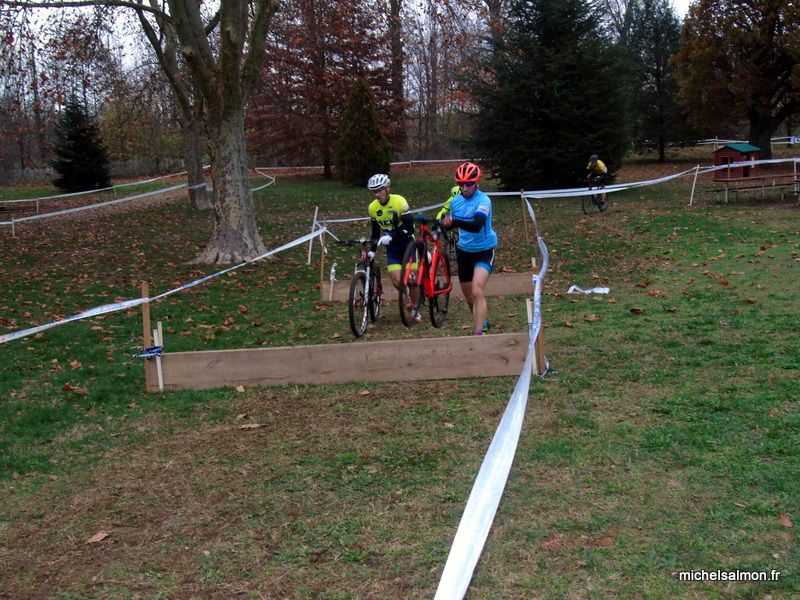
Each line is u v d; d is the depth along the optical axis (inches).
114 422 227.8
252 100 1384.1
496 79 940.6
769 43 1075.3
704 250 491.2
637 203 810.2
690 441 184.5
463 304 388.2
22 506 173.5
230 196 555.5
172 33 786.2
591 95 893.8
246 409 233.0
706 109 1175.0
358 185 1213.7
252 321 363.9
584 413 210.5
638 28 1342.3
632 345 279.3
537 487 166.7
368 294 327.9
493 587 130.6
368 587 133.6
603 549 139.9
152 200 1135.0
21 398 253.3
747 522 145.5
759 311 315.6
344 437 204.8
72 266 550.0
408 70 1781.5
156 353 254.1
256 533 155.2
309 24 1010.7
